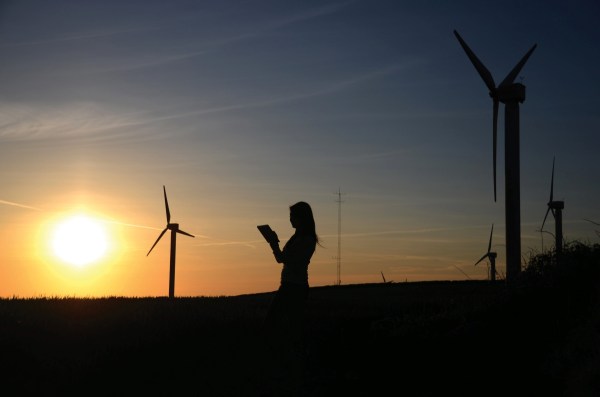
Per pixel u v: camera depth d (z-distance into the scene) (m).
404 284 45.66
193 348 13.10
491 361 11.07
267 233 11.95
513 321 12.45
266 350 12.30
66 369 11.88
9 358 12.33
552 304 12.54
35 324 15.40
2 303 20.50
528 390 9.66
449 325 13.62
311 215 12.05
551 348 10.89
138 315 17.39
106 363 12.16
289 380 11.23
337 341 13.66
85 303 22.05
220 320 16.39
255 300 29.92
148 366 12.03
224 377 11.48
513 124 21.41
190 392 10.80
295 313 11.95
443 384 10.40
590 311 11.34
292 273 11.90
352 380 11.02
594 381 8.80
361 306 24.73
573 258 13.71
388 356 12.17
